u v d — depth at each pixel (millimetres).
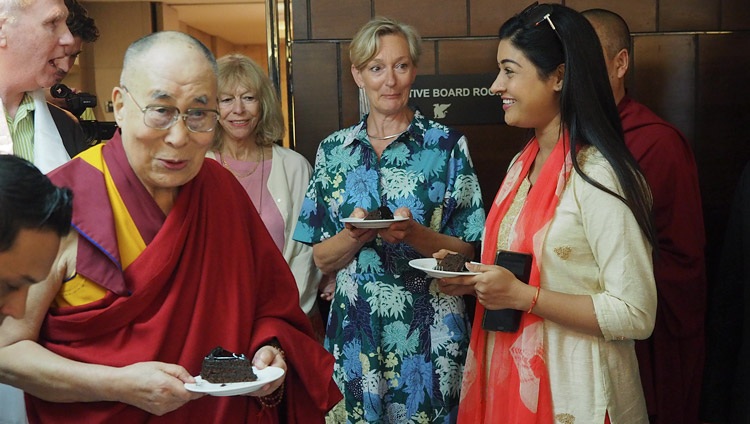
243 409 1729
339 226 2736
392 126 2742
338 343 2674
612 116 2053
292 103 3547
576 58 2023
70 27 2523
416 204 2633
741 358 2367
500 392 2102
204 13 5652
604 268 1972
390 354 2605
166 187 1630
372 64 2678
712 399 2492
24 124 2176
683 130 3500
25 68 2070
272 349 1729
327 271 2746
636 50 3477
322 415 1895
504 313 2059
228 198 1745
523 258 2045
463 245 2609
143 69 1536
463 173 2666
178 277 1607
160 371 1502
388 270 2613
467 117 3459
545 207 2045
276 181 3102
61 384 1517
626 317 1936
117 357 1548
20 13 2023
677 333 2805
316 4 3457
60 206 1130
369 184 2674
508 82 2109
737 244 2430
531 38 2053
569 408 2002
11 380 1543
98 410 1575
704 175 3508
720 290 2475
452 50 3459
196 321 1622
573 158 1999
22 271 1130
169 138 1535
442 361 2576
